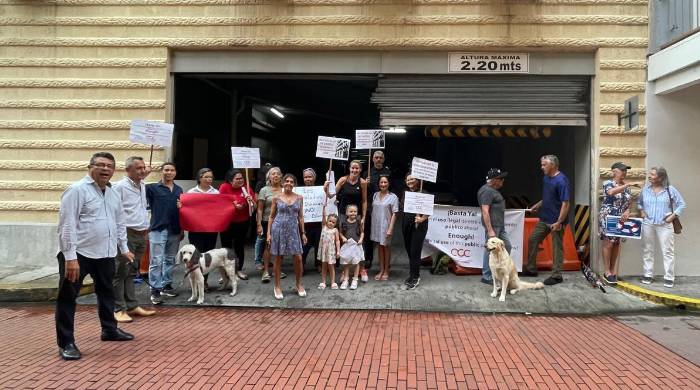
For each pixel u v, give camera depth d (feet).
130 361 16.12
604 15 28.55
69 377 14.73
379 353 17.11
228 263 24.48
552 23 28.76
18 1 30.35
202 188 25.80
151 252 23.58
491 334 19.47
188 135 34.40
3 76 30.53
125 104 30.12
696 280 26.58
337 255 25.07
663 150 28.02
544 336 19.25
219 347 17.61
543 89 29.73
